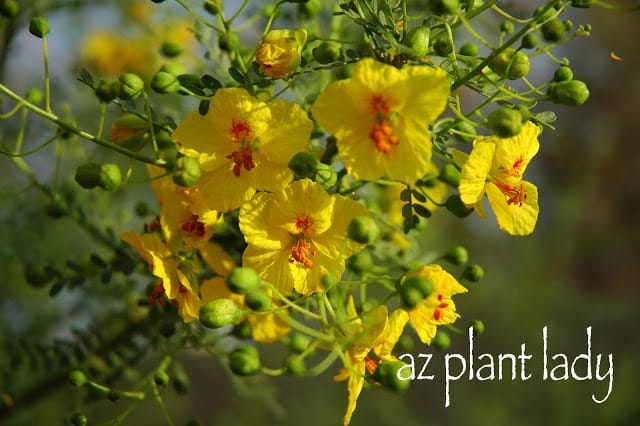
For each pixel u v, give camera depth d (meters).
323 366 0.48
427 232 1.02
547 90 0.49
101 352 0.56
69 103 0.64
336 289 0.51
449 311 0.49
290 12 0.56
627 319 1.34
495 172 0.49
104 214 0.57
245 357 0.50
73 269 0.53
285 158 0.48
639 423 0.86
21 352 0.56
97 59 0.69
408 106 0.47
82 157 0.58
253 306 0.48
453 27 0.50
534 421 1.01
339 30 0.55
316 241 0.49
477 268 0.51
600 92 1.69
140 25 0.64
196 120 0.48
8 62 0.61
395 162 0.47
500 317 1.12
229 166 0.48
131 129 0.50
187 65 0.62
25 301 0.67
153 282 0.51
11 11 0.54
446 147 0.51
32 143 0.62
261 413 1.04
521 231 0.49
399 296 0.49
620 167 1.58
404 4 0.49
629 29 1.70
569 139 1.62
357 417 1.07
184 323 0.52
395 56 0.49
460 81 0.48
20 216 0.59
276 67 0.49
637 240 1.53
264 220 0.48
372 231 0.48
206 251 0.50
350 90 0.47
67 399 0.60
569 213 1.20
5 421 0.58
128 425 0.95
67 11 0.62
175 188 0.49
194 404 1.07
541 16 0.47
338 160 0.51
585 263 1.46
